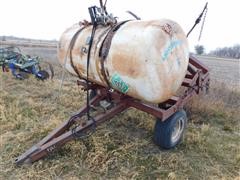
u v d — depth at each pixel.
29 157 3.10
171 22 2.96
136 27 2.91
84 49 3.39
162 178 2.96
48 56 16.81
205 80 4.21
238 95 6.44
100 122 3.43
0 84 6.83
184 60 3.09
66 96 5.88
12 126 4.04
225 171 3.19
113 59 2.94
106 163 3.12
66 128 3.61
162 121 3.25
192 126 4.49
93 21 3.22
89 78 3.57
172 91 3.04
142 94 2.89
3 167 3.03
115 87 3.19
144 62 2.71
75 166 3.09
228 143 3.97
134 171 3.03
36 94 6.05
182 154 3.49
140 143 3.66
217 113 5.19
